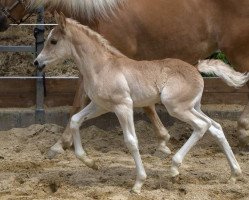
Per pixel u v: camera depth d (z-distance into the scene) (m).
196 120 8.30
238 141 10.87
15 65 13.24
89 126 11.83
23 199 8.00
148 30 10.28
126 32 10.21
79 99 10.18
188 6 10.34
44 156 10.23
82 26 8.47
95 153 10.45
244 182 8.70
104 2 10.02
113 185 8.56
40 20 11.85
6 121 11.82
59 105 12.14
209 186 8.47
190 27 10.36
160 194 8.12
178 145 11.10
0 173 9.20
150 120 10.86
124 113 8.20
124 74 8.25
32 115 11.85
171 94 8.22
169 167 9.51
